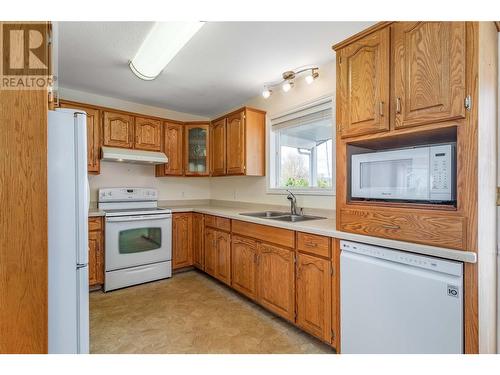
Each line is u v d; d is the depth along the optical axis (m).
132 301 2.64
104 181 3.47
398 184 1.48
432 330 1.26
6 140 1.08
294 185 3.05
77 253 1.49
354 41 1.65
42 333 1.14
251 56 2.35
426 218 1.31
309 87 2.74
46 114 1.15
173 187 4.07
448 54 1.24
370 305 1.51
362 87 1.60
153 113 3.86
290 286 2.09
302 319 1.98
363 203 1.64
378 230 1.51
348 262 1.63
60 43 2.11
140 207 3.65
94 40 2.07
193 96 3.42
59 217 1.45
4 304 1.08
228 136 3.42
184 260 3.52
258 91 3.23
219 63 2.48
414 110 1.36
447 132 1.38
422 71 1.33
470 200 1.18
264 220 2.35
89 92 3.27
